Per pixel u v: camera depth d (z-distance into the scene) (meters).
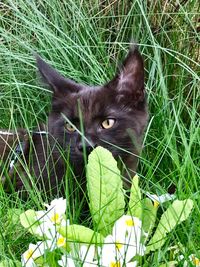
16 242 0.38
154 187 0.44
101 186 0.36
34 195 0.42
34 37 0.59
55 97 0.47
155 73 0.56
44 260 0.32
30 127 0.52
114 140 0.45
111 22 0.60
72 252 0.33
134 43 0.47
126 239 0.33
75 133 0.45
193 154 0.47
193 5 0.58
